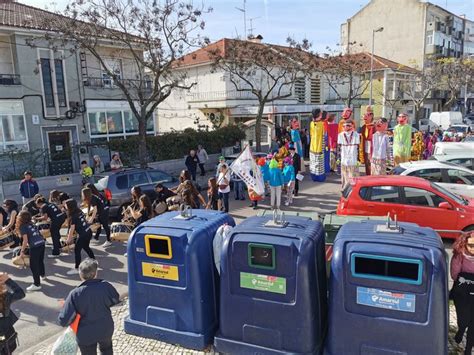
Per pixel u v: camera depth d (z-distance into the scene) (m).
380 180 8.38
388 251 3.67
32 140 19.08
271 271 4.09
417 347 3.64
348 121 11.20
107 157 17.86
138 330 4.86
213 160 21.34
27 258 7.82
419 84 38.72
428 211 7.93
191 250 4.48
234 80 24.48
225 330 4.43
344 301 3.88
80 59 20.45
